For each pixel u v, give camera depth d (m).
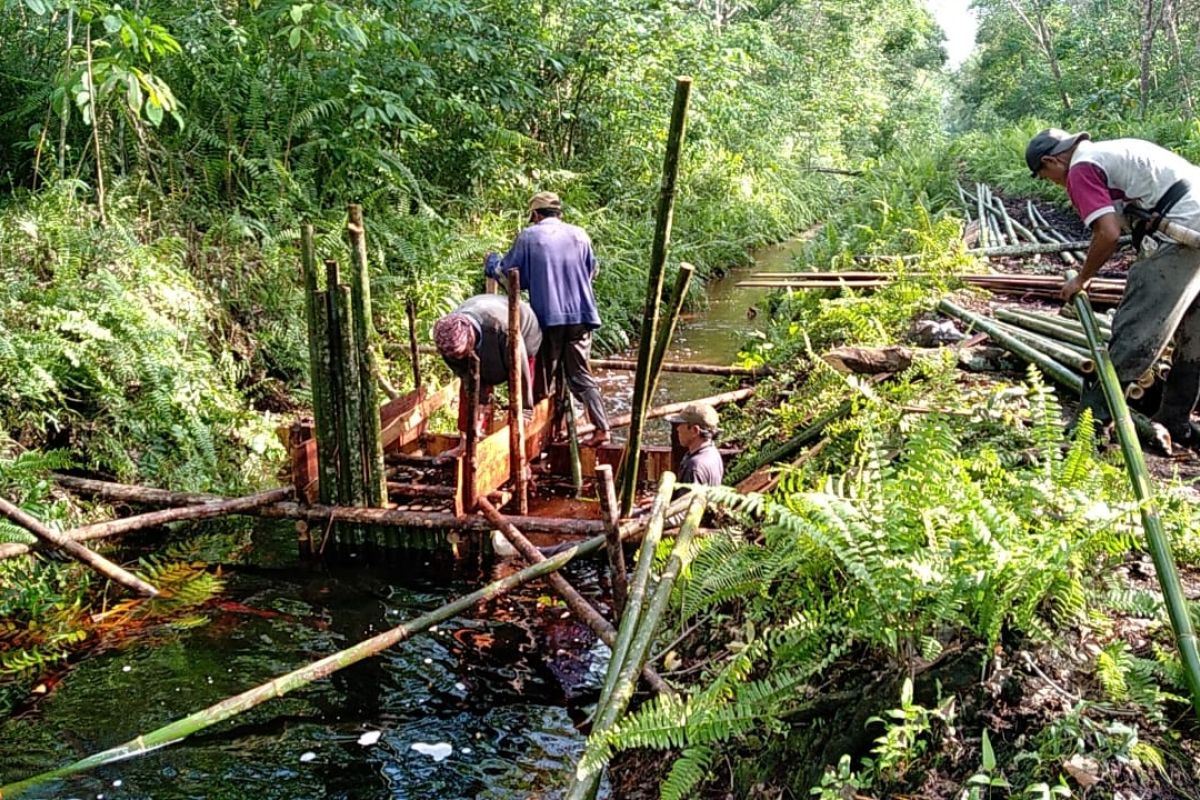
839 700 2.70
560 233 5.72
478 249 8.79
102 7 6.00
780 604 3.21
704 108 13.69
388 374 7.44
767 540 3.45
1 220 6.05
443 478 5.57
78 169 6.96
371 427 4.75
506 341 5.37
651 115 12.63
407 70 8.98
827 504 2.94
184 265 7.04
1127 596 2.82
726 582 3.29
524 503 4.83
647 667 3.35
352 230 4.45
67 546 4.20
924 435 3.42
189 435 5.87
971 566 2.65
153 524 4.58
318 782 3.40
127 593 4.65
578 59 11.65
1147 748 2.32
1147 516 2.73
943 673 2.58
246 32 8.20
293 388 7.23
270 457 6.31
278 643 4.25
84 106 6.23
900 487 3.12
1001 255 9.94
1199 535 3.21
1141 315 4.18
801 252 13.72
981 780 2.27
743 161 17.42
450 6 9.12
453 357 5.08
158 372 5.79
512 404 4.68
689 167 14.73
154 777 3.40
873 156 27.36
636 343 10.23
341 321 4.60
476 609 4.54
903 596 2.65
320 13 7.64
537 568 3.95
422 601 4.64
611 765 3.33
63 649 4.17
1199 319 4.32
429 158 10.14
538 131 12.23
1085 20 23.20
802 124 23.64
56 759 3.47
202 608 4.54
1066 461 3.31
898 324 6.89
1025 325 6.31
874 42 28.86
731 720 2.69
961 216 13.12
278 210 7.72
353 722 3.75
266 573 4.90
